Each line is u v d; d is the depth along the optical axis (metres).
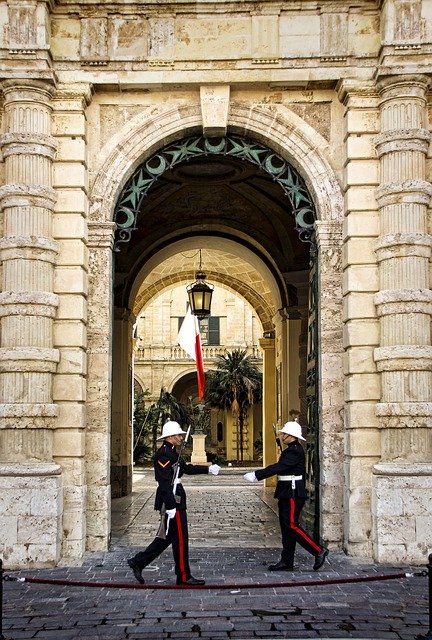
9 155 11.76
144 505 18.81
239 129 12.66
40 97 11.85
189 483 27.27
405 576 8.59
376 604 8.77
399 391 11.34
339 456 12.07
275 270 21.27
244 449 56.78
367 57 12.23
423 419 11.25
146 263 21.47
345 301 12.04
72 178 12.02
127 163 12.47
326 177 12.44
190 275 26.95
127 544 12.62
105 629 7.79
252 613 8.38
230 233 21.30
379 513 11.05
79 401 11.70
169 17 12.33
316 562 10.48
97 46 12.24
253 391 55.12
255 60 12.26
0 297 11.51
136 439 50.19
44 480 11.03
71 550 11.41
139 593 9.29
